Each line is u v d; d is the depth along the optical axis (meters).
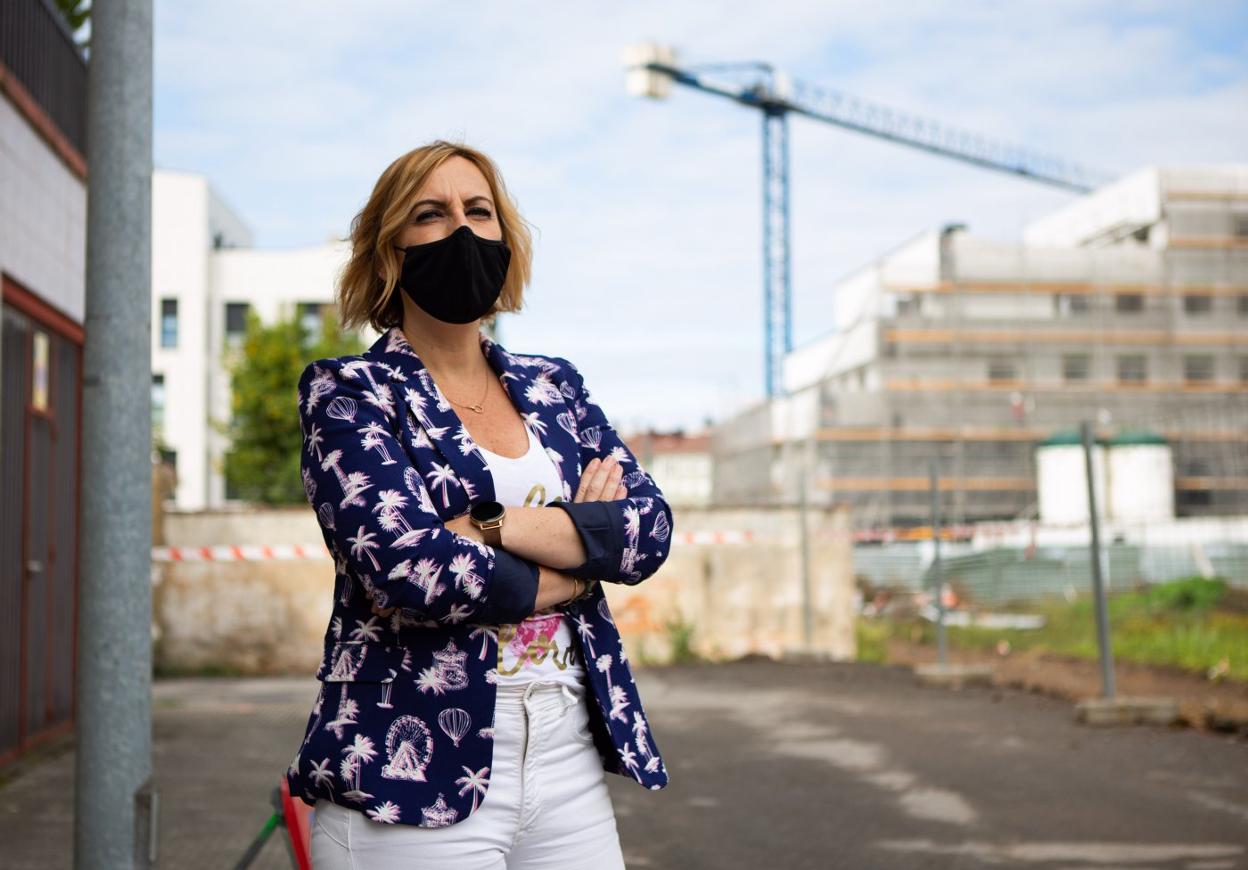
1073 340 44.56
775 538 15.53
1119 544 20.00
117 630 3.27
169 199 52.09
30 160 8.07
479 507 2.05
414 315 2.25
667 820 6.07
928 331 43.84
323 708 2.02
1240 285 45.84
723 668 14.06
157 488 14.47
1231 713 8.48
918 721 9.27
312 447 2.07
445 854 1.97
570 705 2.12
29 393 8.18
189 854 5.41
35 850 5.50
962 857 5.21
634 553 2.13
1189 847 5.27
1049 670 12.17
